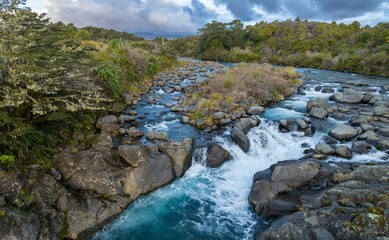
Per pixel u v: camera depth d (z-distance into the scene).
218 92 14.44
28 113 7.19
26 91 6.29
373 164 7.77
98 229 6.32
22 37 6.23
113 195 6.98
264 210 6.81
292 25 61.78
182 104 14.09
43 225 5.51
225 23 60.16
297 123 11.13
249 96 14.70
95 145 8.36
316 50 45.78
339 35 52.41
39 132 7.05
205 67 29.70
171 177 8.30
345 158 8.59
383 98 15.30
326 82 21.58
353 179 6.99
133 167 7.69
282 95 15.95
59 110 7.79
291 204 6.65
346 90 17.55
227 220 6.85
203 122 11.38
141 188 7.54
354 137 9.95
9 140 6.16
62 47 7.37
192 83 19.17
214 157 9.11
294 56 43.62
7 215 5.13
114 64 14.70
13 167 6.00
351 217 5.35
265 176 7.68
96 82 12.36
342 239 5.02
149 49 28.56
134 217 6.87
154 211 7.13
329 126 11.17
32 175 6.17
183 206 7.35
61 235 5.73
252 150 9.98
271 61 46.53
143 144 9.30
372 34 41.06
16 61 6.45
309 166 7.55
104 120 10.18
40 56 6.54
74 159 7.29
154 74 21.28
